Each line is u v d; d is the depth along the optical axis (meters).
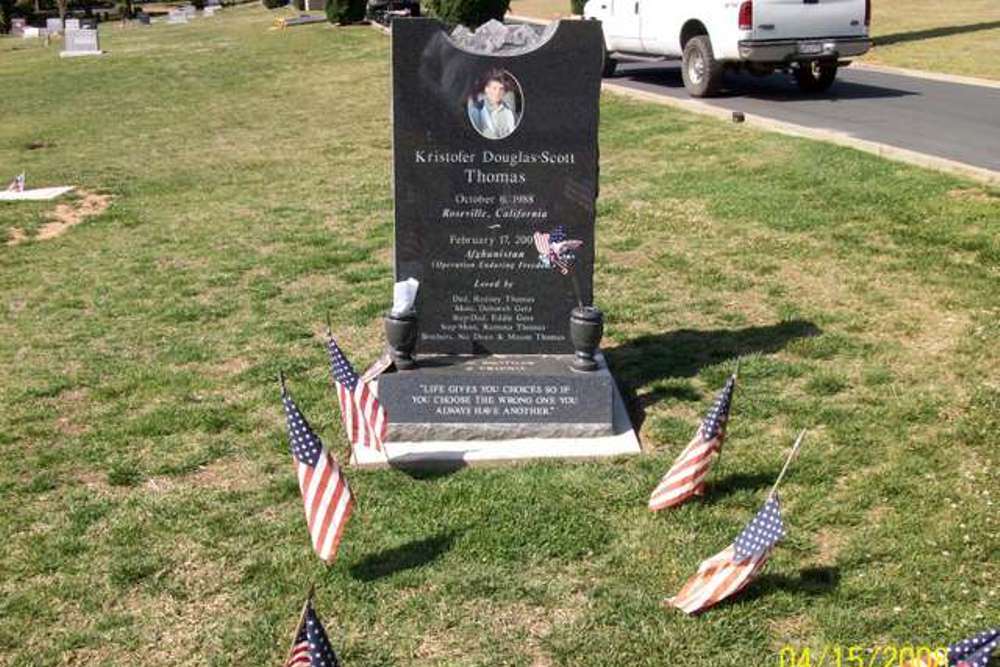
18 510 5.70
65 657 4.52
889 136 14.09
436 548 5.23
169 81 26.88
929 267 9.00
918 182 11.25
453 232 6.62
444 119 6.45
